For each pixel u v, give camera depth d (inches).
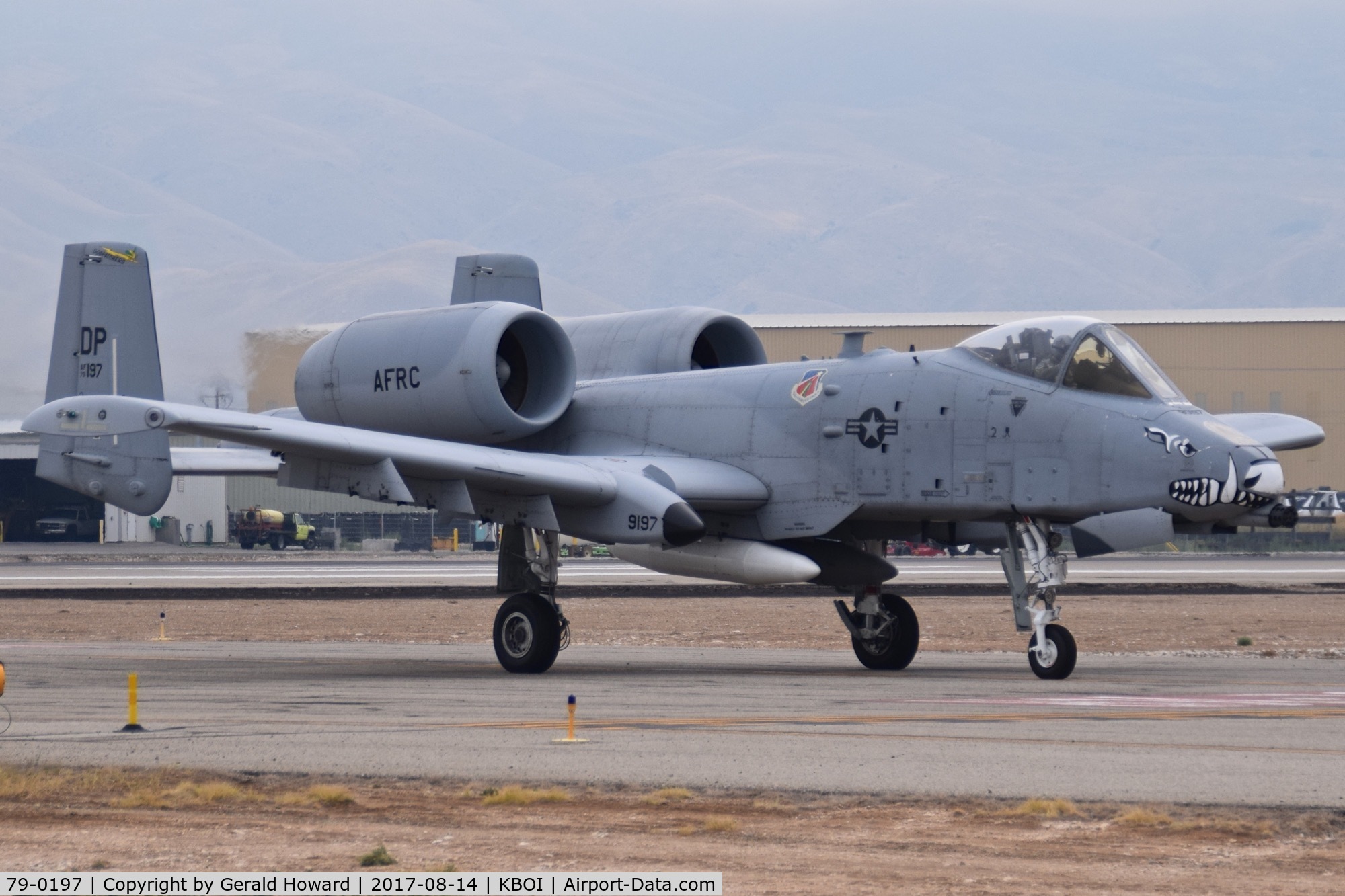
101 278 3004.4
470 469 2333.9
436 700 2047.2
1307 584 5472.4
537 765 1438.2
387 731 1675.7
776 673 2549.2
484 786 1350.9
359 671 2640.3
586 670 2635.3
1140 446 2266.2
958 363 2475.4
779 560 2514.8
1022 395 2384.4
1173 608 4372.5
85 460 2437.3
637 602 4744.1
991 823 1192.2
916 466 2463.1
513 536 2664.9
